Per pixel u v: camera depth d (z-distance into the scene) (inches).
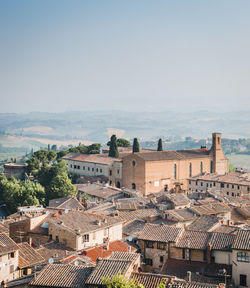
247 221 4803.2
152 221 4517.7
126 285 2377.0
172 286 2511.1
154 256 3538.4
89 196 7760.8
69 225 3978.8
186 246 3388.3
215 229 3996.1
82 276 2613.2
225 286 2746.1
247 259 3048.7
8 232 4490.7
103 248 3614.7
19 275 3417.8
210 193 6628.9
